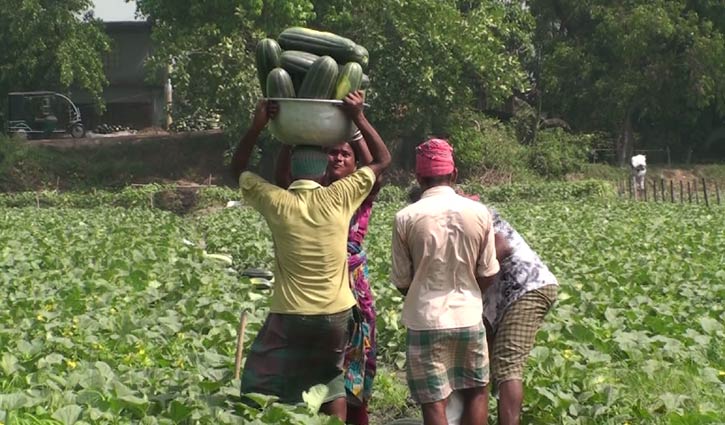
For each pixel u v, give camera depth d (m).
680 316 10.83
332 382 6.71
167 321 10.20
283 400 6.69
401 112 41.00
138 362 8.67
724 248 17.41
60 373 7.84
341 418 6.70
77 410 6.49
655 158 52.22
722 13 49.75
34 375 7.46
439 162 6.61
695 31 46.97
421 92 39.47
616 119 48.22
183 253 16.70
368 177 6.68
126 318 9.65
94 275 13.57
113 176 44.41
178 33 39.28
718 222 23.09
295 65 6.55
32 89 48.78
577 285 12.52
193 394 7.09
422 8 39.53
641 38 46.22
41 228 21.95
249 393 6.54
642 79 47.34
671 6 47.34
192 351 9.17
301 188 6.61
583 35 50.50
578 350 9.08
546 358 8.33
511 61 40.66
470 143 42.47
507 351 6.79
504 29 41.34
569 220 24.31
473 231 6.44
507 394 6.73
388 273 14.04
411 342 6.51
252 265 16.62
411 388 6.54
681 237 19.17
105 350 8.91
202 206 36.91
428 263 6.46
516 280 6.80
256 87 38.50
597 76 49.62
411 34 39.06
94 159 45.25
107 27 51.94
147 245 17.62
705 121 53.00
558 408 7.33
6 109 49.03
